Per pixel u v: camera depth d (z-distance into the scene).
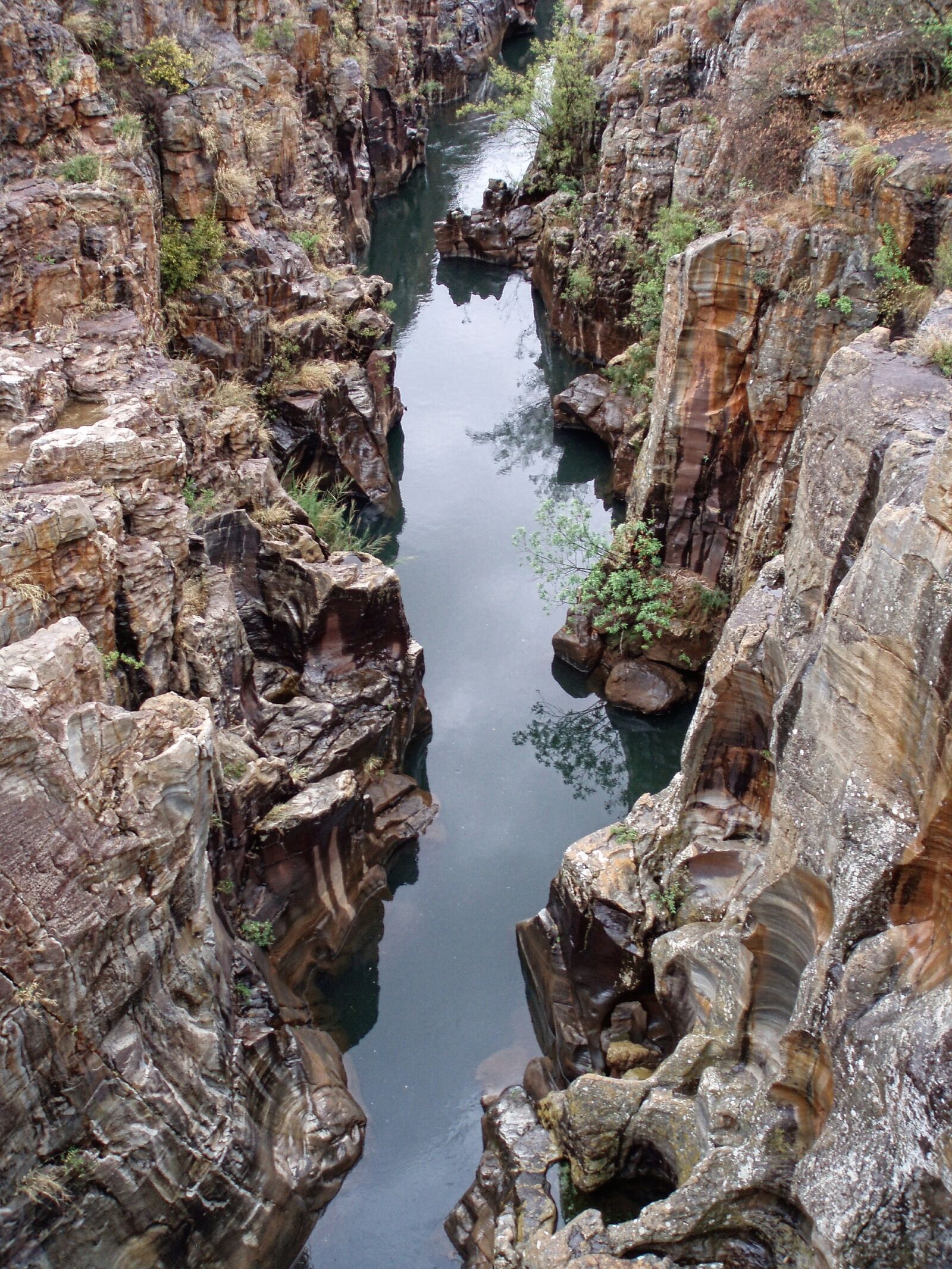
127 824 11.66
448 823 21.64
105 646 13.85
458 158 59.03
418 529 31.22
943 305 14.74
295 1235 14.16
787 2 24.92
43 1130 10.93
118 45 25.97
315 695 19.89
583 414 34.25
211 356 26.64
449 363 40.84
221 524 19.48
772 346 20.28
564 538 26.00
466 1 69.06
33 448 14.49
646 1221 11.97
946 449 9.20
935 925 9.82
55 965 10.64
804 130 21.61
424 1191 15.23
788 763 11.89
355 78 42.91
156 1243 12.20
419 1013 17.92
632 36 38.22
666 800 17.20
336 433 29.77
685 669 23.94
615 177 35.56
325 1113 15.11
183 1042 12.74
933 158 18.47
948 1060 8.61
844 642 10.72
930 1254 9.09
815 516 13.19
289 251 30.34
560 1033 16.34
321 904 17.62
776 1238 11.62
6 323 18.36
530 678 25.70
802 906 11.75
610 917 15.97
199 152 26.52
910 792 9.93
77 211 19.81
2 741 10.09
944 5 20.59
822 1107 10.99
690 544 23.72
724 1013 13.67
